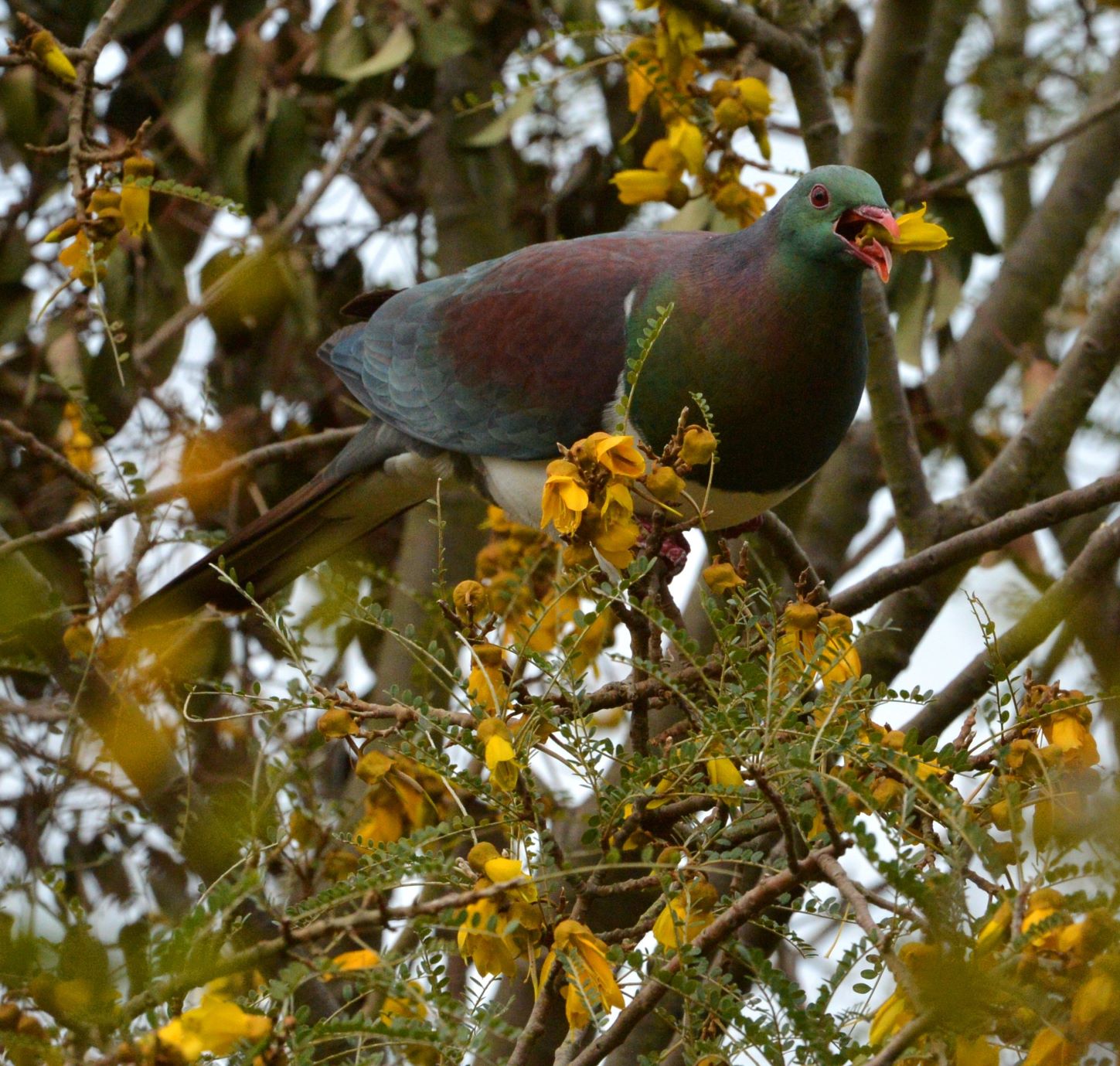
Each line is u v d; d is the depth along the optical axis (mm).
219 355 10812
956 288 10070
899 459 9062
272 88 10414
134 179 7418
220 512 11109
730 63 9273
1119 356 9086
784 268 7980
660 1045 7188
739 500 8391
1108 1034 3938
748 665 4988
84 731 7137
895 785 4934
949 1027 4023
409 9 10266
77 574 9094
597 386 8594
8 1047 4492
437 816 6738
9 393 10633
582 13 10047
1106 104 10570
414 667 7031
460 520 10258
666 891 4969
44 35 7598
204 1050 4223
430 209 11766
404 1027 4262
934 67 11148
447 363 9203
